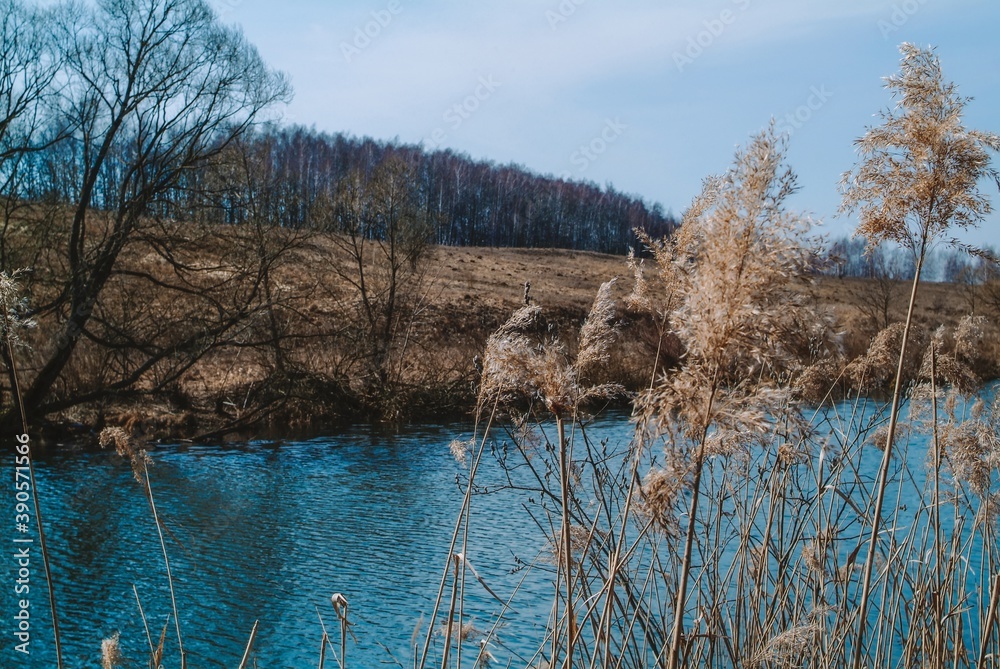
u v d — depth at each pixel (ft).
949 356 19.66
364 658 30.55
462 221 232.94
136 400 80.18
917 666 19.81
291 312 88.63
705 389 10.33
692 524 10.57
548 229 234.38
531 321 13.85
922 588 19.36
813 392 17.87
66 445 68.85
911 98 13.37
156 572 40.29
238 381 89.92
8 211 70.74
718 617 18.17
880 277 76.48
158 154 77.05
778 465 18.07
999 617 19.20
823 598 18.53
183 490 56.49
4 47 69.87
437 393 91.15
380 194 102.27
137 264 78.59
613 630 21.11
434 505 52.60
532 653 28.09
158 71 74.28
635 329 64.13
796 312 10.12
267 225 82.84
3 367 67.62
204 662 30.89
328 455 69.21
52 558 41.65
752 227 10.05
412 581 38.70
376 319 98.68
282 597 37.14
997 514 19.01
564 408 12.42
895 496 34.94
